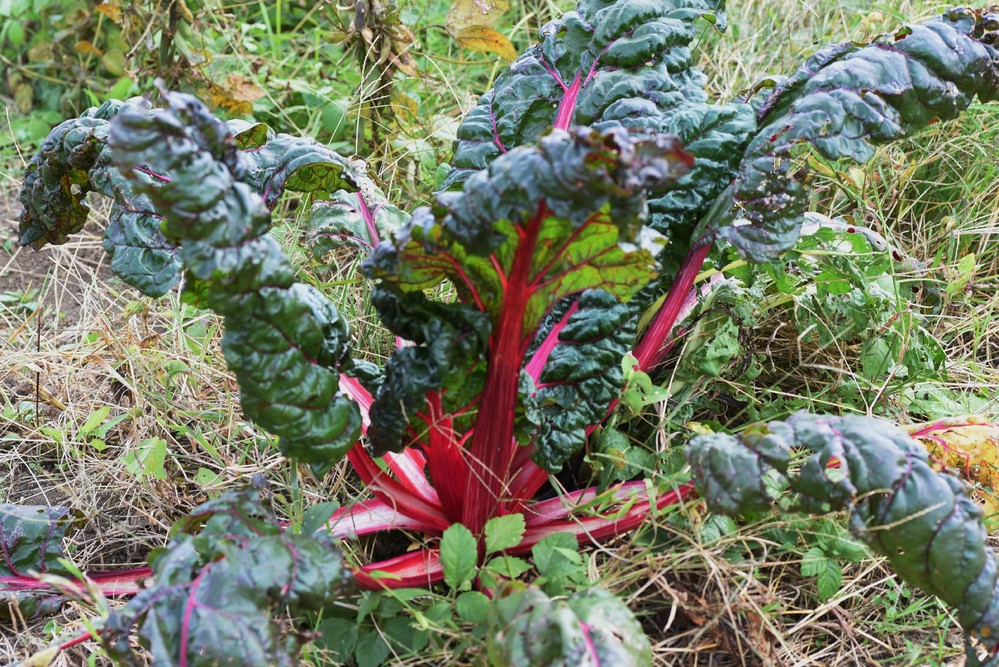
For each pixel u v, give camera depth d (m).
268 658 0.91
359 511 1.16
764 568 1.14
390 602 1.06
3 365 1.39
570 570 1.04
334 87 1.76
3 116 1.95
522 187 0.88
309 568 0.95
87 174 1.21
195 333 1.43
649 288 1.14
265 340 0.95
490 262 0.97
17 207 1.75
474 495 1.08
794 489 0.98
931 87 1.09
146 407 1.32
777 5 1.80
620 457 1.11
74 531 1.23
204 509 0.99
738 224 1.09
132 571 1.12
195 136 0.91
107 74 1.99
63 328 1.51
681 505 1.05
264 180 1.18
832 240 1.25
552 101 1.20
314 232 1.22
